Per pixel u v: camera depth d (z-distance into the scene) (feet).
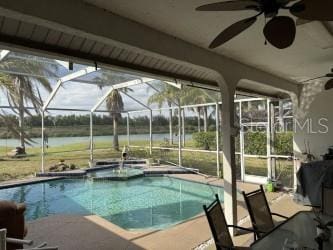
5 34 8.83
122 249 13.23
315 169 19.27
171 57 11.50
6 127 39.22
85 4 8.56
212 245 13.48
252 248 7.62
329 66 17.46
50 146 42.14
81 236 14.89
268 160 26.84
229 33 7.45
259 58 15.30
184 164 36.32
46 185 30.73
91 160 39.32
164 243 13.87
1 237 5.42
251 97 27.25
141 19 9.85
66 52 10.39
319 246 7.34
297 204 20.11
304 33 11.47
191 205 22.90
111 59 12.05
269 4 6.34
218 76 14.74
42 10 7.59
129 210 21.83
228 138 15.44
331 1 5.62
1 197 26.17
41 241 14.21
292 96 24.29
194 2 8.61
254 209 10.66
